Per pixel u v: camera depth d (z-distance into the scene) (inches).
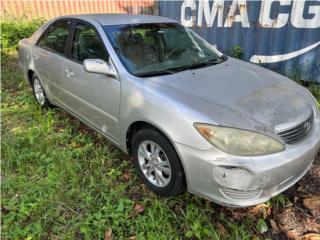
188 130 89.4
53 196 105.3
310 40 201.3
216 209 102.9
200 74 117.0
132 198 107.9
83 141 142.3
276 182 88.3
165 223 94.4
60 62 146.1
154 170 106.7
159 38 133.9
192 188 93.5
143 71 115.6
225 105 95.7
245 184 84.7
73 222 95.6
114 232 93.5
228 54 244.5
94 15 146.3
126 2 364.5
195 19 257.8
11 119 164.7
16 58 291.7
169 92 100.2
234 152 84.5
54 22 162.9
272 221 98.2
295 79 207.0
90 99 129.5
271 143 86.4
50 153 130.2
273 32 215.8
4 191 108.8
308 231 94.9
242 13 227.0
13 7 336.5
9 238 89.8
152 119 98.5
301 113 98.6
